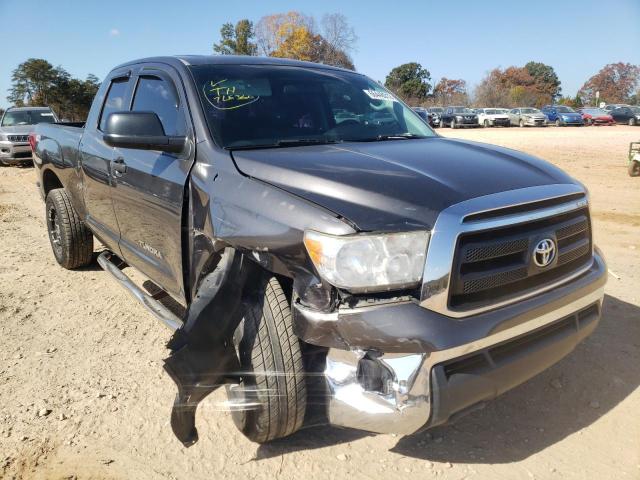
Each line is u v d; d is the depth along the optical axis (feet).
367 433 10.07
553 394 11.23
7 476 9.01
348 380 7.92
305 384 8.54
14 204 32.63
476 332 7.69
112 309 15.64
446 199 7.89
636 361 12.34
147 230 12.15
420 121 13.74
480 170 9.08
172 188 10.69
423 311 7.57
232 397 9.27
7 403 11.02
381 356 7.67
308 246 7.84
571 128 119.65
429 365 7.54
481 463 9.28
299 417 8.71
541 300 8.50
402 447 9.69
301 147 10.38
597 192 35.42
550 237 8.61
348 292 7.63
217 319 8.79
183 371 8.39
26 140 52.13
